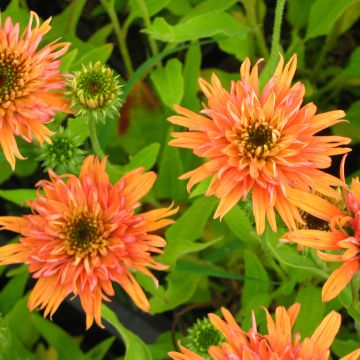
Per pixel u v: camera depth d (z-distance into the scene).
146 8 0.71
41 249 0.54
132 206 0.55
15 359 0.66
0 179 0.73
